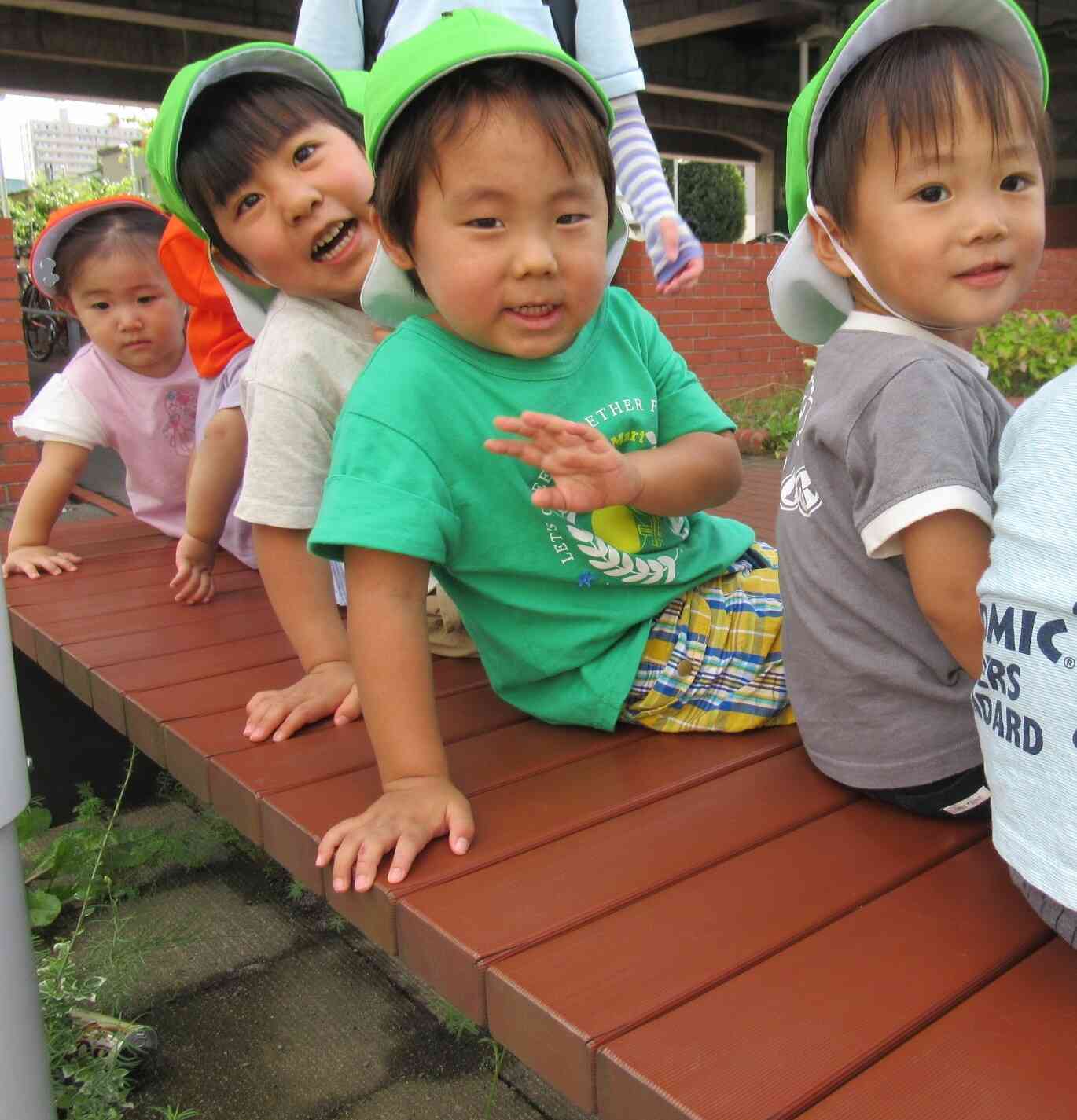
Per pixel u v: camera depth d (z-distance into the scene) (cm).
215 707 190
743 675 167
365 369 157
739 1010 103
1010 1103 92
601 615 162
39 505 298
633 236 815
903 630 133
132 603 258
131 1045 181
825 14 1294
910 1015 102
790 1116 90
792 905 121
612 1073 97
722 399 841
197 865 246
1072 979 107
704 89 1516
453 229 140
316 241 194
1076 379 102
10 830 124
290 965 210
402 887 127
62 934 221
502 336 146
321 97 198
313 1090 177
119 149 2038
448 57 135
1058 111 1627
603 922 119
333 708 182
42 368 933
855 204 136
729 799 146
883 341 134
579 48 220
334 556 149
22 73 1346
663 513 161
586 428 132
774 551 191
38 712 266
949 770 134
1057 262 1095
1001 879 126
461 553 156
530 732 171
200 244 248
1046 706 97
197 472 248
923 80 128
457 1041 188
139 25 1233
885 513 121
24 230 1647
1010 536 101
